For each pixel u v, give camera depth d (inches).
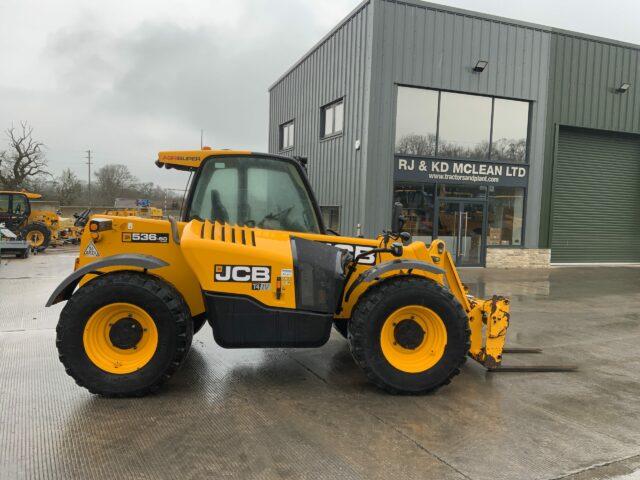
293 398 160.6
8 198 709.9
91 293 151.1
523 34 557.3
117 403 152.6
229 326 157.2
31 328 249.1
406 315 163.5
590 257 641.6
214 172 183.6
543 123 577.9
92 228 168.4
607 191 642.2
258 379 177.9
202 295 161.2
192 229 158.6
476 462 122.5
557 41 575.8
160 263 158.6
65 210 1518.2
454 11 525.0
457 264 558.3
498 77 550.3
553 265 617.6
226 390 166.2
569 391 176.1
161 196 2090.3
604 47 598.9
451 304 161.5
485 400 164.1
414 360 164.6
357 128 528.1
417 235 538.3
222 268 155.1
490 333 184.7
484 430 140.9
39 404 150.9
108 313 154.1
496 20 543.5
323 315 160.2
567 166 618.2
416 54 515.8
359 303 163.6
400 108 520.7
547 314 319.6
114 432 133.1
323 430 137.6
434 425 142.9
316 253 164.2
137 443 127.3
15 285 390.9
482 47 540.4
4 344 218.8
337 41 574.2
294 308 158.9
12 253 635.5
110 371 154.3
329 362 199.2
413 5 510.3
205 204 182.5
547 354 224.7
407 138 525.7
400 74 511.5
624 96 615.5
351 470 116.9
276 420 143.4
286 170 187.6
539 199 585.6
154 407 150.3
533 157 576.4
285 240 167.8
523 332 268.4
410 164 523.5
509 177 567.8
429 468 118.9
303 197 188.4
